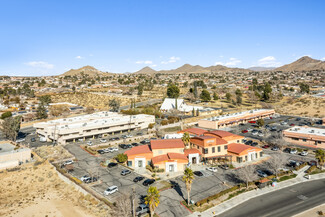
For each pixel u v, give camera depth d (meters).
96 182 57.41
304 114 155.38
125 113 147.12
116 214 41.97
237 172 62.78
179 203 47.12
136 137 99.88
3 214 46.31
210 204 46.38
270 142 86.94
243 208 45.00
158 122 129.62
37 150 80.94
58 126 96.81
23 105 178.88
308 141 86.38
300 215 42.19
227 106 185.12
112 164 67.62
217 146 72.06
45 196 53.62
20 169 64.75
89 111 158.12
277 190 52.50
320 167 64.06
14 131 90.44
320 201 46.97
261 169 64.50
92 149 82.75
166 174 62.38
